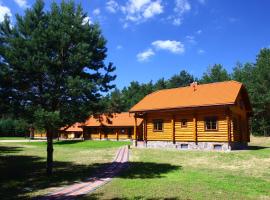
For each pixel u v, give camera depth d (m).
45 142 54.62
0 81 18.19
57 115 16.81
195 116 31.81
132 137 54.94
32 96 18.56
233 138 30.34
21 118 18.59
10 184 16.84
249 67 71.62
